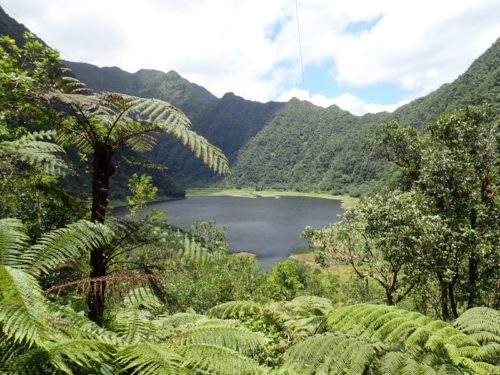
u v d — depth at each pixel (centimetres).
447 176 1395
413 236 1227
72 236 264
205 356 227
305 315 577
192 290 1830
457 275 1280
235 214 11500
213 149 409
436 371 262
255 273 3500
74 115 401
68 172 484
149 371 187
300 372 311
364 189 18138
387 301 1351
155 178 17562
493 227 1359
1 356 182
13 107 438
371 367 293
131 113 443
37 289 186
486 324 320
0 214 504
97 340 218
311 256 6234
